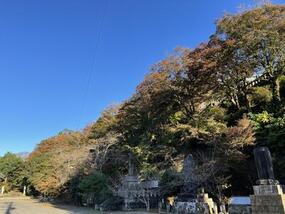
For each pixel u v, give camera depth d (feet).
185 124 81.56
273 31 72.54
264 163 31.22
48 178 144.97
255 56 78.79
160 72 86.28
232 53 76.54
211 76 81.41
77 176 120.57
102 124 129.08
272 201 29.22
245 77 84.12
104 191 94.68
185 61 82.74
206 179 67.72
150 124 98.32
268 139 65.00
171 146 89.35
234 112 87.51
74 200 127.85
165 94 86.74
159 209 75.56
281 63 79.97
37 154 203.62
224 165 67.41
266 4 77.97
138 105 96.37
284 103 75.46
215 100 93.76
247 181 70.85
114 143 112.37
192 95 86.58
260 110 82.23
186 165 79.71
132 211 80.53
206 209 62.90
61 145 172.65
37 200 162.20
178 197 77.87
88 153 120.57
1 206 120.37
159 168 89.40
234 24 75.97
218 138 69.46
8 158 232.32
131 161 102.42
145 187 86.12
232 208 57.98
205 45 81.15
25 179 212.43
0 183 227.40
